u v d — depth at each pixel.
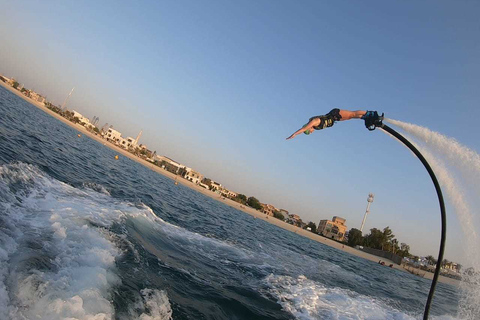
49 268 5.16
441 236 3.05
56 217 7.84
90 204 11.22
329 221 114.31
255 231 37.34
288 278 13.42
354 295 14.43
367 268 40.41
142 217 13.35
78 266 5.73
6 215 6.74
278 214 131.25
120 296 5.63
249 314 7.91
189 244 13.45
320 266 23.06
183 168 158.38
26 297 4.21
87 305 4.69
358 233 96.06
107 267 6.39
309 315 9.26
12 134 21.97
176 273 8.73
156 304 6.16
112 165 42.59
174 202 31.28
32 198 8.90
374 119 3.09
